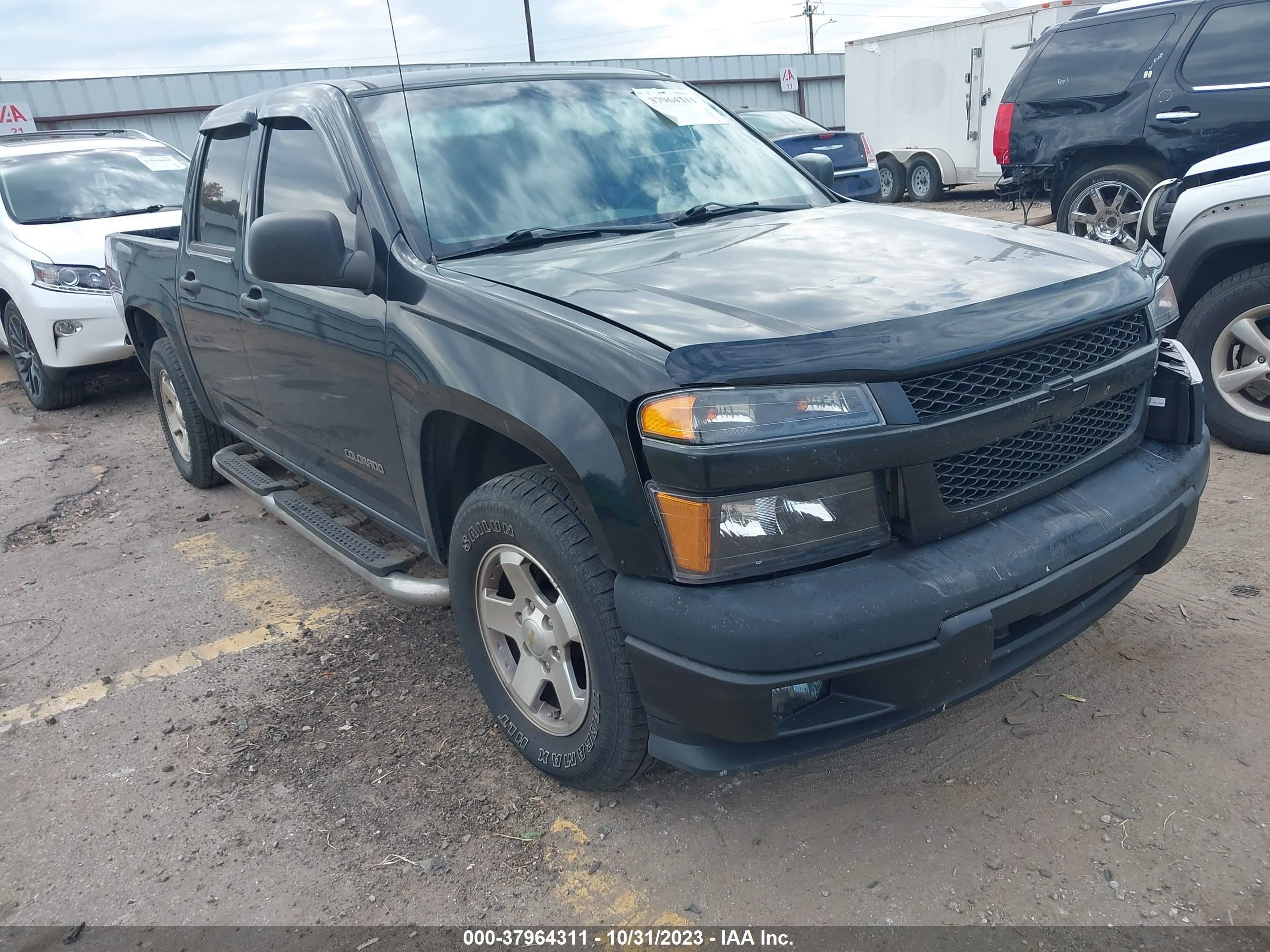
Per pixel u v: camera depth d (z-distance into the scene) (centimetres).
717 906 214
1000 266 237
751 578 192
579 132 323
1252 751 244
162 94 2352
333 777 270
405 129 298
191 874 238
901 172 1570
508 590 265
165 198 776
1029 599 201
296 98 333
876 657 189
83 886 237
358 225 284
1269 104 682
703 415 185
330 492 357
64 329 664
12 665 350
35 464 594
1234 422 425
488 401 223
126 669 340
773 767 201
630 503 196
